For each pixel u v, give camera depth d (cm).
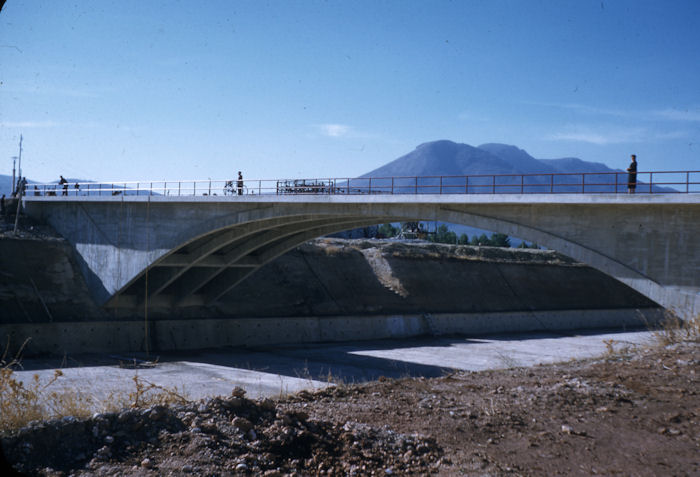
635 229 2380
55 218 4884
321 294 5728
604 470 788
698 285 2202
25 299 3969
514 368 1600
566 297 7631
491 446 891
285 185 3712
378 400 1137
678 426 943
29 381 2716
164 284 4388
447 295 6606
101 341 4050
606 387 1194
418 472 800
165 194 4219
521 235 2725
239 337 4750
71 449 767
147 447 791
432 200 2988
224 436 834
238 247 4491
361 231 10581
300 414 928
